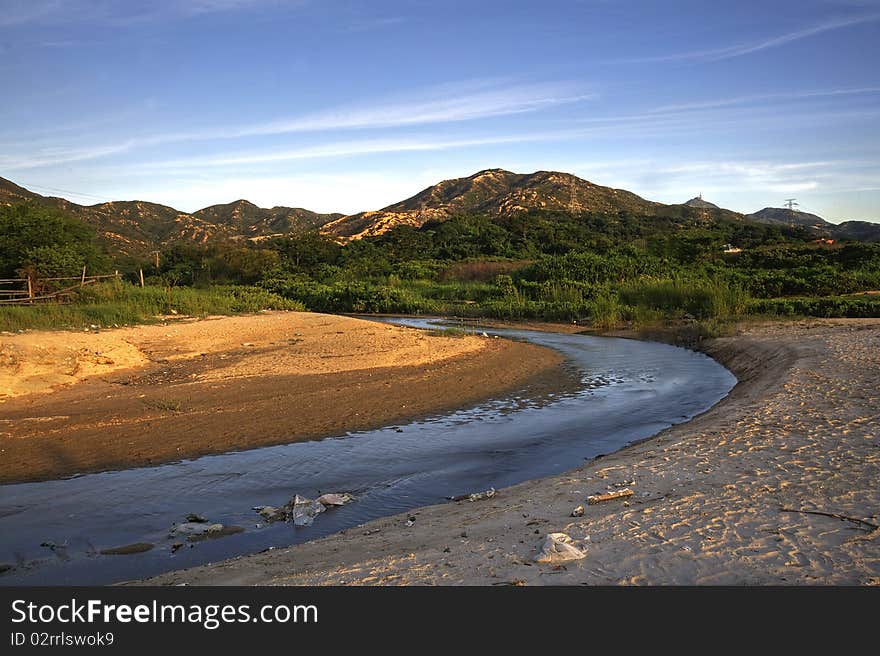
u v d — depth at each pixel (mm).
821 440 7430
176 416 9961
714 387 13141
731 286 29594
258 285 42906
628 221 110812
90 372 12984
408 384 12641
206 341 17422
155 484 7273
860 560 4254
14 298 23438
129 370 13617
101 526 6129
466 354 16422
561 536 4699
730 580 4082
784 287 31188
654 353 18312
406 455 8398
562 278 35031
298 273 52312
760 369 14266
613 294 29281
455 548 4875
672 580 4117
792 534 4711
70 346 14102
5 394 10914
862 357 13289
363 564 4695
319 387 12148
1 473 7508
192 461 8078
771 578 4074
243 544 5727
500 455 8422
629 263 36781
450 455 8406
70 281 24953
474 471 7789
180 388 11867
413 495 6992
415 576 4387
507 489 6781
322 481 7438
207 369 13742
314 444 8852
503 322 28094
